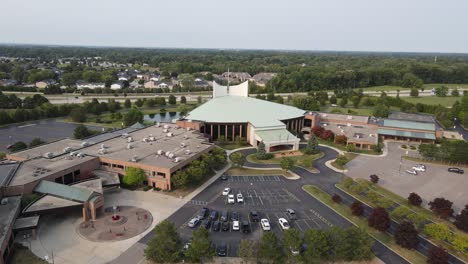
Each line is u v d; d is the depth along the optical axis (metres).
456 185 94.75
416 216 68.06
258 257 55.81
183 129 124.81
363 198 84.19
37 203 67.56
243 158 102.12
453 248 63.06
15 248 58.53
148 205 76.31
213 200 80.38
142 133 118.88
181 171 84.69
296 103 192.50
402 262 58.12
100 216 70.56
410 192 89.38
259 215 73.94
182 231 65.75
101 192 73.88
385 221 65.44
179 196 81.38
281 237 64.62
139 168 85.75
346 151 125.00
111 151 96.31
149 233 64.75
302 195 84.88
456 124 174.12
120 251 58.84
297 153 120.19
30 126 153.88
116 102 194.38
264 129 126.12
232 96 163.00
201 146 104.06
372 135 134.38
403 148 129.50
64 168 80.94
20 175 76.25
